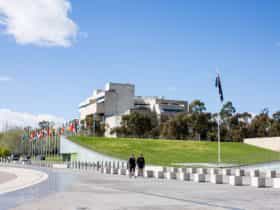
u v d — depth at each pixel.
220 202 16.23
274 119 155.25
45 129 127.19
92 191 21.58
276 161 68.75
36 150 141.62
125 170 43.34
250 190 22.28
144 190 22.30
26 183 28.27
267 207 14.52
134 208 14.21
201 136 153.75
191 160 79.62
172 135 153.12
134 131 167.12
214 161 76.38
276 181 24.28
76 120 119.44
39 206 14.67
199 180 30.50
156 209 13.95
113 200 16.92
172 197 18.30
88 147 93.56
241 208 14.26
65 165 75.69
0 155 167.12
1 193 20.31
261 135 152.25
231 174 39.78
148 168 53.59
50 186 25.30
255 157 83.44
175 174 34.62
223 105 157.88
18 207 14.37
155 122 179.12
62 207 14.38
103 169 48.81
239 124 155.50
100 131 182.50
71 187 24.44
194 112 155.25
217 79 57.16
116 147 101.31
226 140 153.12
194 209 13.98
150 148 102.56
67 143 103.12
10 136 175.50
